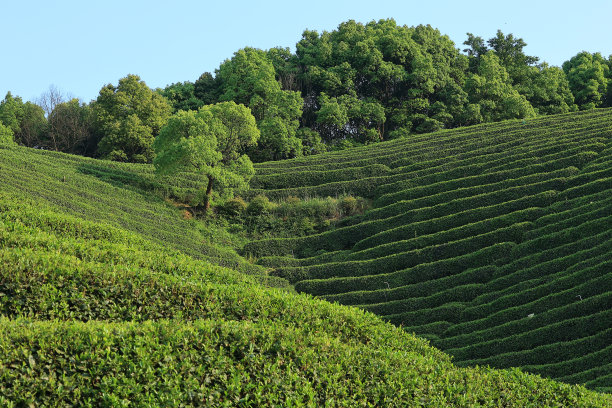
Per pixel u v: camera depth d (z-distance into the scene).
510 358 30.78
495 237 43.06
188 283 20.55
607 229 38.78
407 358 18.28
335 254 47.97
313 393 15.24
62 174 53.12
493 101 86.44
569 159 51.94
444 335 35.19
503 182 50.84
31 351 13.59
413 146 68.44
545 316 32.66
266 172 65.12
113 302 19.05
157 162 54.84
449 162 59.41
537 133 63.88
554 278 36.19
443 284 39.81
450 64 96.75
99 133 78.88
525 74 95.94
